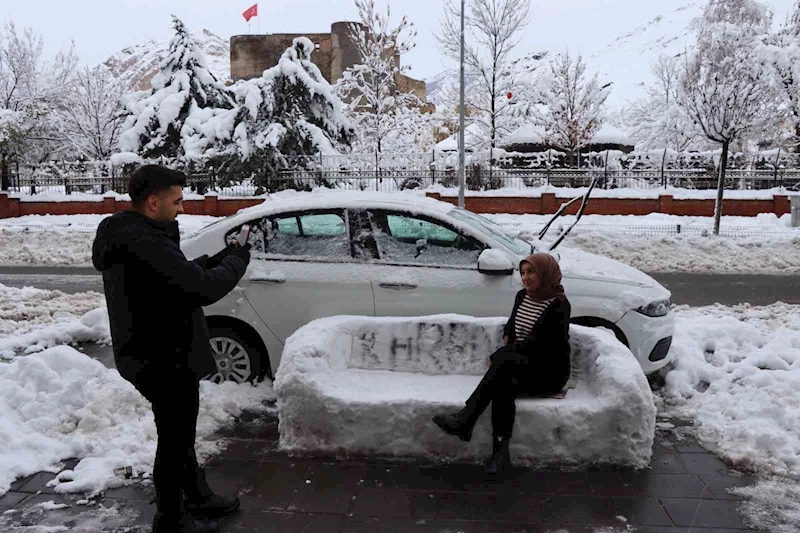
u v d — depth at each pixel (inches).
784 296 426.3
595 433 174.7
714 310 368.5
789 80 987.9
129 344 128.1
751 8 1007.6
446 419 173.2
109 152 1391.5
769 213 859.4
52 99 1267.2
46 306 380.2
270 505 156.2
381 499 159.0
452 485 166.1
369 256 229.3
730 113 653.3
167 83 1143.6
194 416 139.2
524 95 1216.8
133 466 173.2
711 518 150.6
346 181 1005.8
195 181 1036.5
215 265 143.3
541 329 176.9
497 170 973.2
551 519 150.3
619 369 179.5
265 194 981.8
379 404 177.6
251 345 231.1
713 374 240.8
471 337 207.8
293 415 181.0
